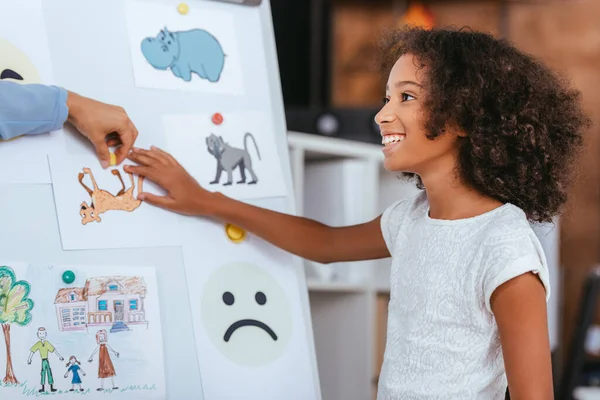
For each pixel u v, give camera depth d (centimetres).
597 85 369
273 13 306
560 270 324
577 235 366
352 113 254
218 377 121
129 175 120
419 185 137
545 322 107
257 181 134
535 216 122
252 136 135
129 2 124
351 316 227
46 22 115
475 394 111
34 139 111
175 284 121
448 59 117
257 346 127
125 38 123
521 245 108
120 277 115
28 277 107
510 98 117
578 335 210
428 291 117
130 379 113
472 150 116
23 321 106
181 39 129
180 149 126
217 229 128
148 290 117
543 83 121
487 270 109
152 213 121
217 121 131
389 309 125
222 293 125
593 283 210
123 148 118
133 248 118
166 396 116
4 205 107
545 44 372
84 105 113
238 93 134
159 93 125
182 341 119
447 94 115
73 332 110
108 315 113
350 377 226
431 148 118
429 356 115
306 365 133
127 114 121
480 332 112
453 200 120
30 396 105
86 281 112
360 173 225
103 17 121
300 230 132
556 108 122
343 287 216
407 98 119
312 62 314
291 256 136
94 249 114
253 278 130
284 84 311
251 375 125
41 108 108
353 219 223
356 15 369
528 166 117
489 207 118
